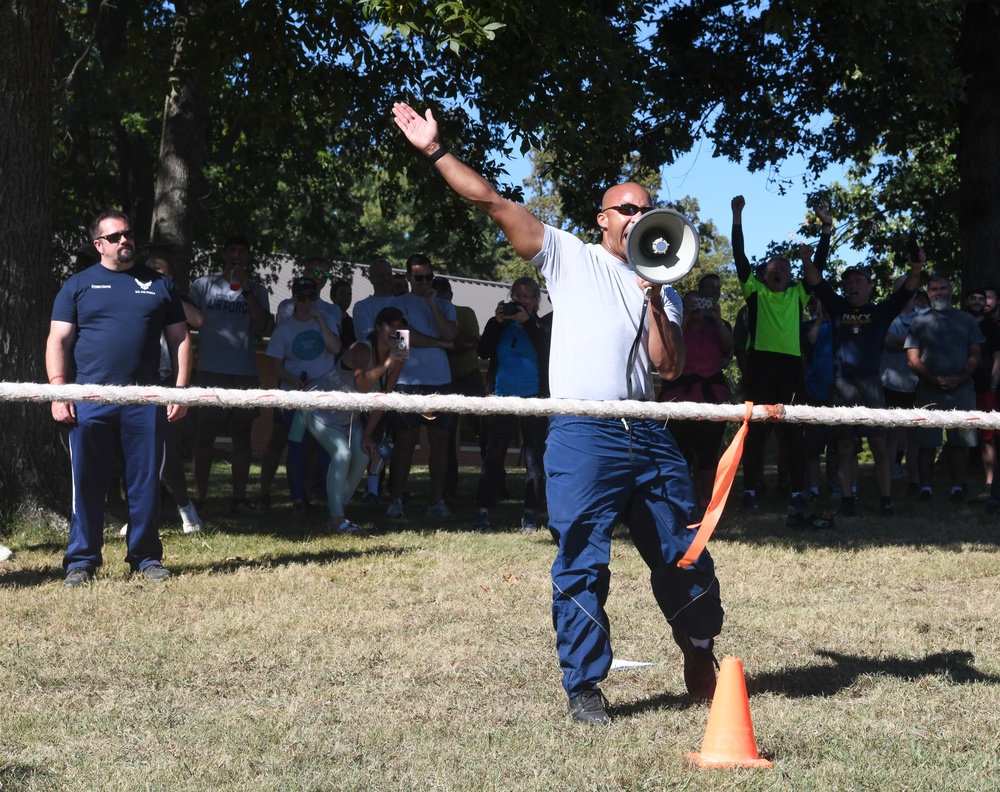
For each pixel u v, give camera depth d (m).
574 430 3.90
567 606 3.86
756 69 18.89
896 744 3.60
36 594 6.11
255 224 26.42
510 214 3.88
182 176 15.61
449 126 14.55
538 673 4.50
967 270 17.30
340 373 9.02
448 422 10.15
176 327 6.93
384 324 8.94
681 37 18.86
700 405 3.55
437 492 10.27
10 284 8.57
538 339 9.08
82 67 21.02
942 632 5.31
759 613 5.69
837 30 13.75
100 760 3.43
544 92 12.48
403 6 10.41
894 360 12.81
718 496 3.63
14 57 8.59
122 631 5.21
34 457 8.67
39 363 8.72
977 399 11.48
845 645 5.03
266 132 14.70
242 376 10.00
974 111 17.16
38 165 8.74
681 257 3.67
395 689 4.26
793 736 3.68
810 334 11.74
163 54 14.81
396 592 6.21
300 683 4.35
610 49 12.15
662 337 3.93
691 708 4.02
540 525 9.47
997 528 9.23
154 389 3.22
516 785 3.20
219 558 7.43
